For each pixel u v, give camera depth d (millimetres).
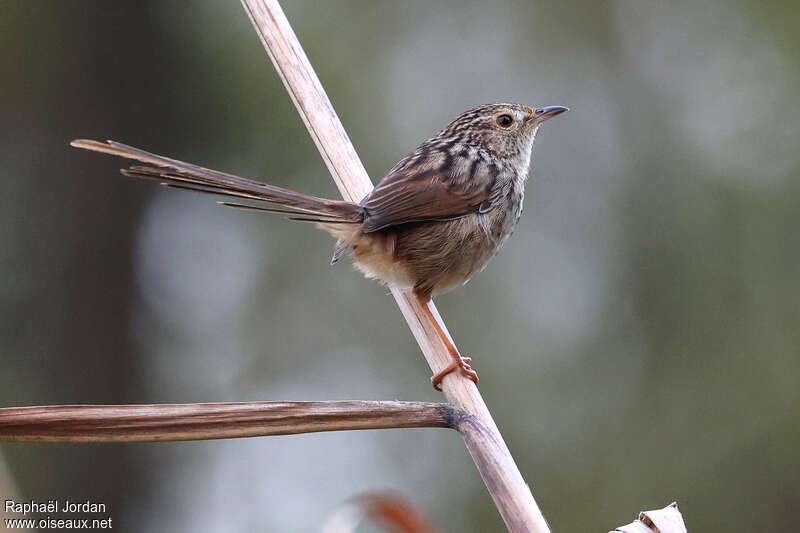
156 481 13398
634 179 14266
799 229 13305
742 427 13055
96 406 5066
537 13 15094
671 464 12969
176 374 13719
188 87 13273
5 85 13641
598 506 12891
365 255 8203
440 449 13656
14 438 4988
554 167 14555
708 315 13445
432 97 14242
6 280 13586
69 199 13758
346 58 13539
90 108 13672
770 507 12766
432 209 8133
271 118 12984
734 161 13836
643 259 13805
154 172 6094
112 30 13523
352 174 7750
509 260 14023
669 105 14602
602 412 13297
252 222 13781
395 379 13547
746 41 14539
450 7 14781
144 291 13930
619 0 15117
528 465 12992
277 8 7895
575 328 13695
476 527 13156
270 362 13641
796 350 13109
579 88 14938
